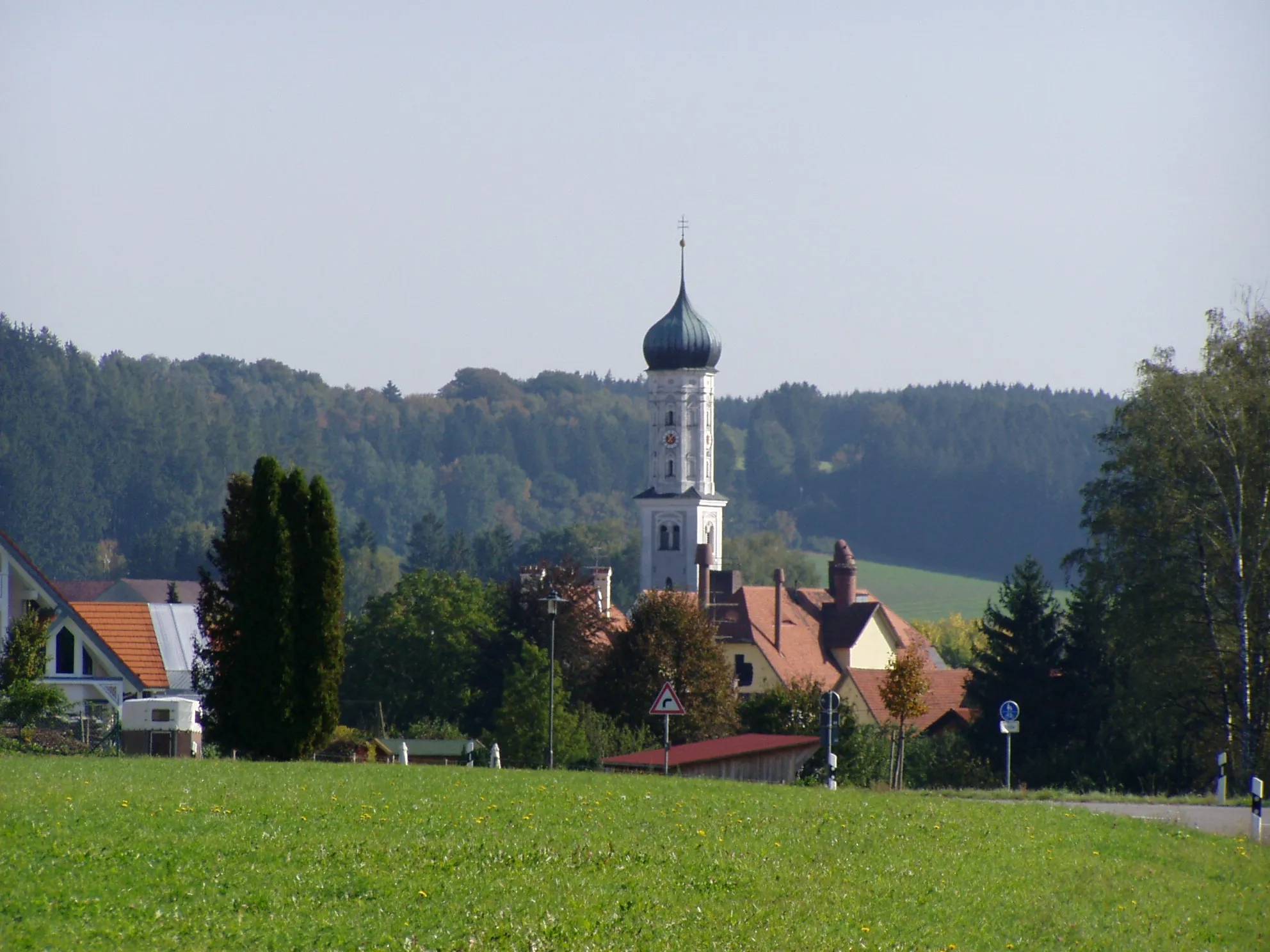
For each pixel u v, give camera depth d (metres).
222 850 30.14
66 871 27.83
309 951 24.83
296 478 58.41
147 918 25.70
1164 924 30.42
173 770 43.12
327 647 58.25
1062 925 29.38
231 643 58.25
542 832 33.53
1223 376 82.94
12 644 71.38
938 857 33.94
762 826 36.28
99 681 79.00
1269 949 29.77
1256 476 81.44
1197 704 84.62
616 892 28.88
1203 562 82.31
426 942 25.36
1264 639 81.12
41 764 43.97
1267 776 74.56
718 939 26.42
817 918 28.14
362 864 29.59
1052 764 84.44
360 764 51.09
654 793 41.62
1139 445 85.12
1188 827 43.25
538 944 25.48
